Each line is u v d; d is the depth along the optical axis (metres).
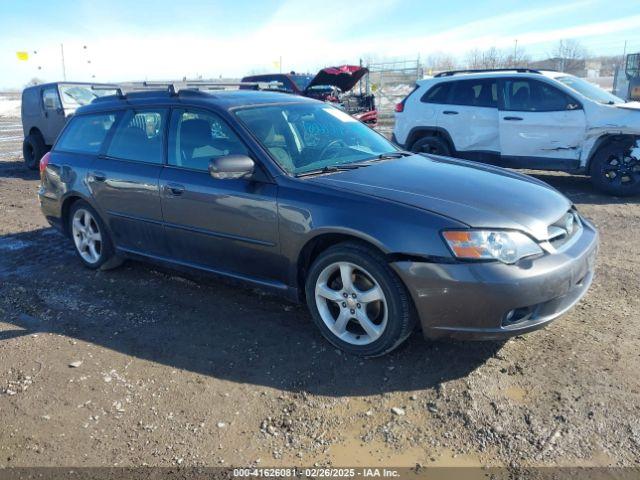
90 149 5.25
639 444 2.72
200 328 4.12
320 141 4.39
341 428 2.96
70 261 5.80
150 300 4.67
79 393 3.37
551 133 8.29
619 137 7.84
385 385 3.30
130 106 4.96
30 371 3.64
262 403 3.20
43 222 7.62
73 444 2.93
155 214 4.56
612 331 3.79
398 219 3.29
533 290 3.14
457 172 4.04
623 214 7.00
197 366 3.62
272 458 2.77
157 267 5.45
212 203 4.09
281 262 3.84
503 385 3.23
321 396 3.23
